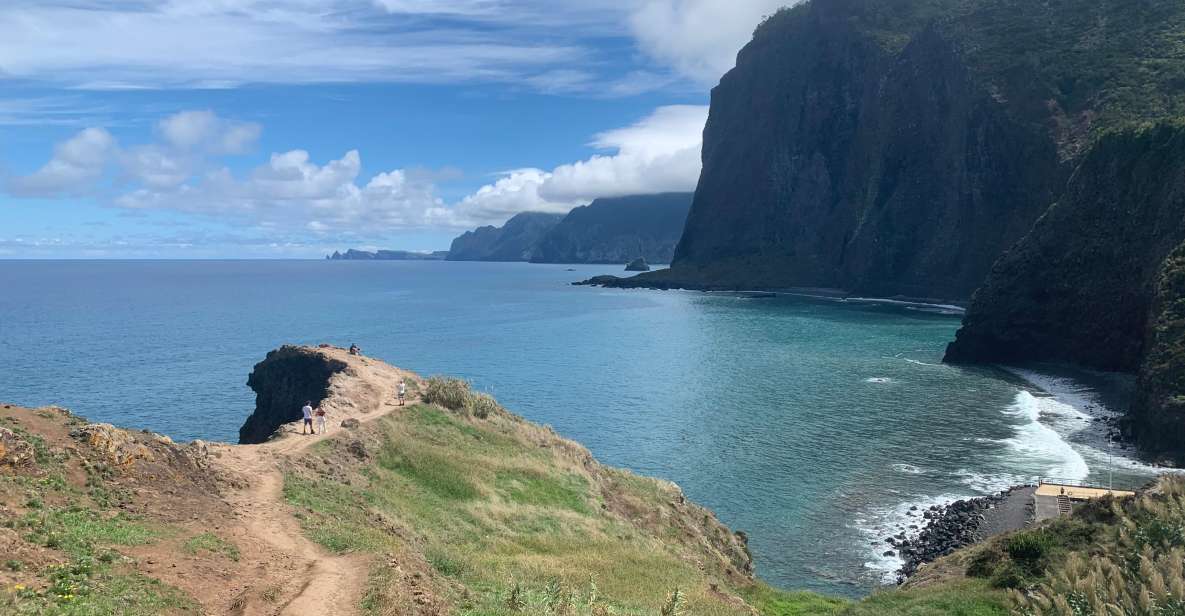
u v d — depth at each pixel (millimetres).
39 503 16781
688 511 41469
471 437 40688
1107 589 20594
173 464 22891
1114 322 98750
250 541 19344
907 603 24250
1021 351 109375
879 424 71562
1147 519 23672
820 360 110625
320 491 26203
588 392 88375
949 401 82000
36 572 13766
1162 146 100188
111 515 18078
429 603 16984
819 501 51062
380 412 40594
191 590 15352
